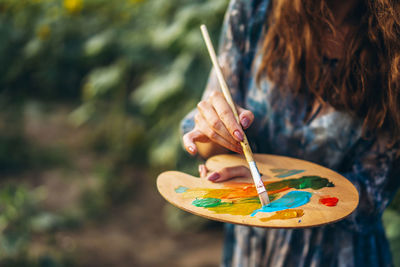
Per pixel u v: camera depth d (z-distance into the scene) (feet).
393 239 4.23
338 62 2.70
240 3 2.98
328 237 2.88
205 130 2.54
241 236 3.19
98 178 10.11
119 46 8.10
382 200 2.74
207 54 6.83
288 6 2.75
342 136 2.73
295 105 2.84
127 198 9.82
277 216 2.08
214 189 2.39
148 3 8.02
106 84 8.50
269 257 3.08
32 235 8.13
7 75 10.66
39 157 10.99
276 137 2.93
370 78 2.61
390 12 2.50
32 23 9.84
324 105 2.76
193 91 6.90
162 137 7.86
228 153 2.83
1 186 9.78
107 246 8.25
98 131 11.70
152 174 10.49
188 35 6.64
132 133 10.95
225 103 2.49
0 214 6.88
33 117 12.31
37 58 10.27
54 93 12.35
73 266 7.57
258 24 2.95
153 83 7.55
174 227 8.96
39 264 6.91
